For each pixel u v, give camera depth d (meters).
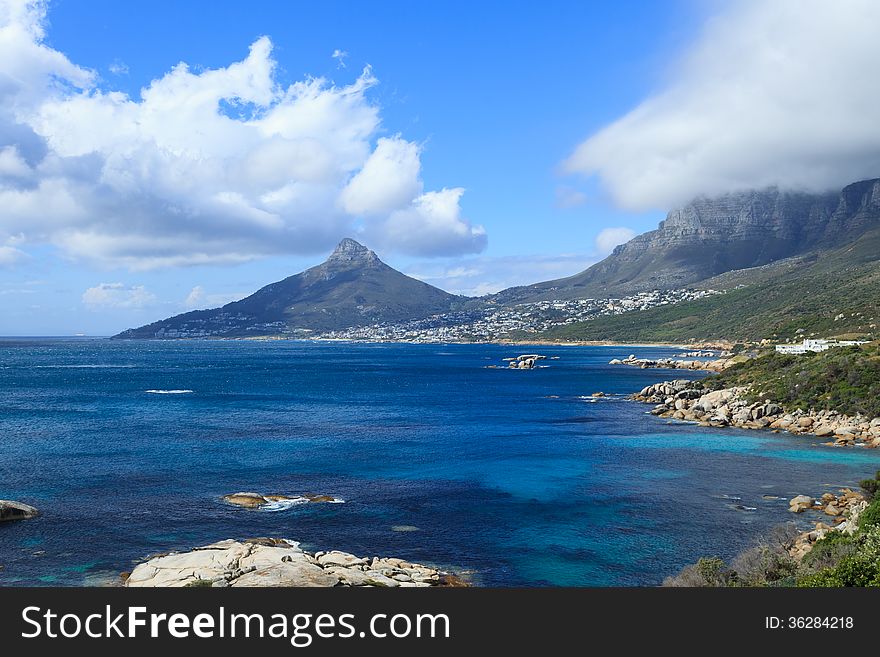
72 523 50.62
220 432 95.62
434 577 39.16
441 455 79.56
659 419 111.88
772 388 113.25
